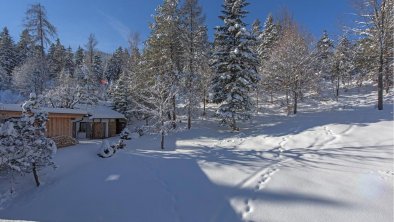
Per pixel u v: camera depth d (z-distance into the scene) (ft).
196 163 42.75
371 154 40.50
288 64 86.58
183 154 50.75
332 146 46.83
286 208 26.32
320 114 78.13
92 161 47.96
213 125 84.64
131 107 107.55
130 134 81.35
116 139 82.94
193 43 91.56
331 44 122.72
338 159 39.52
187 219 25.88
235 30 74.69
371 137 49.03
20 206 31.45
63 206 30.37
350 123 60.29
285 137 57.26
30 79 122.01
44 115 37.17
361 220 23.65
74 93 96.89
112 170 41.29
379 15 70.85
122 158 48.75
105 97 142.00
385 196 27.43
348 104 88.94
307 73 89.66
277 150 48.24
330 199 27.45
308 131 58.90
